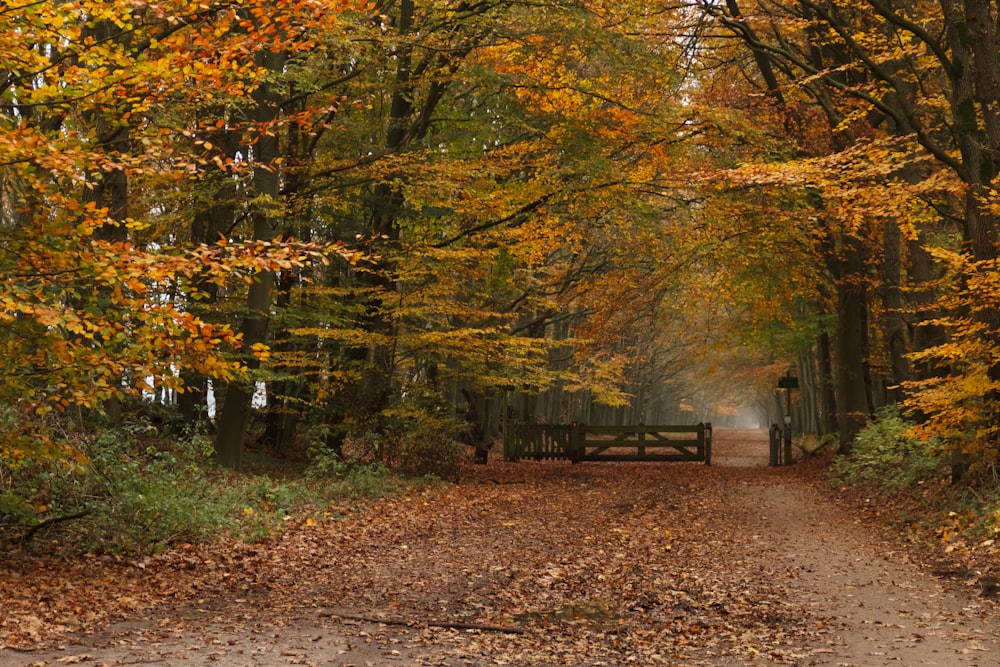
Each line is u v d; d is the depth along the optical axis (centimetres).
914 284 1927
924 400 1274
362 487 1656
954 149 1869
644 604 895
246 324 1702
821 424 3909
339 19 1419
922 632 755
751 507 1653
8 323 732
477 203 1867
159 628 739
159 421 1916
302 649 692
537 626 805
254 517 1238
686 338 4544
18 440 800
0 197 888
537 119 1978
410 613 840
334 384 1964
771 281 2227
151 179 1477
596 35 1780
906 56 1606
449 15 1672
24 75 714
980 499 1238
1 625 695
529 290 2677
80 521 1020
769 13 1856
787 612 848
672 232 2278
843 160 1366
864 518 1468
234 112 1484
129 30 731
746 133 2020
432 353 2253
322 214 1930
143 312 718
